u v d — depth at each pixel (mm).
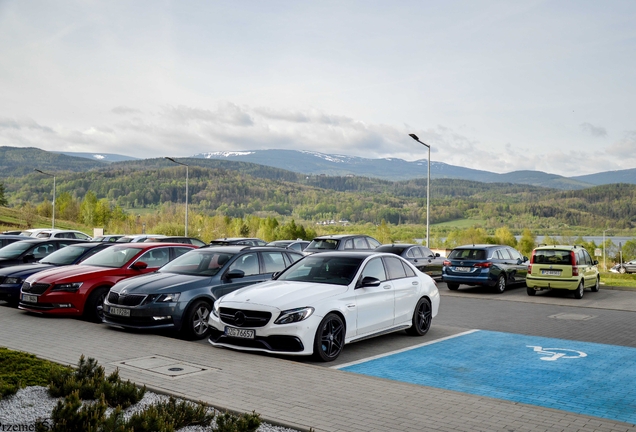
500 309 15773
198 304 10492
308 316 8484
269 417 5648
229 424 5031
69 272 12195
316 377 7258
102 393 5648
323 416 5711
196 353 8562
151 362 7895
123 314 10180
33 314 12453
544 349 9906
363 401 6254
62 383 6125
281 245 25312
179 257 11945
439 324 12758
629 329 12320
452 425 5531
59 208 149500
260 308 8578
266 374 7355
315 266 10133
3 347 8672
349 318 9148
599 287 22203
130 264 12625
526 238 161625
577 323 13164
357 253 10383
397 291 10352
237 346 8695
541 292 20625
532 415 5895
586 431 5445
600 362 8891
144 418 4984
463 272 20219
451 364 8648
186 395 6328
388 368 8352
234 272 11008
